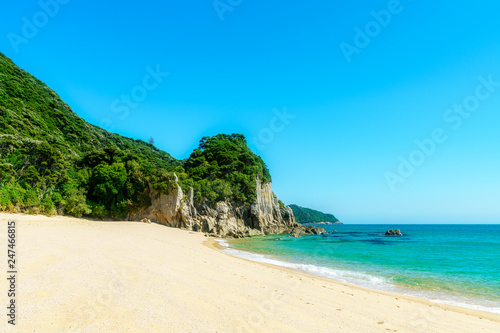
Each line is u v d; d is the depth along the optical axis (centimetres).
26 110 6969
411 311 1105
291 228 8388
